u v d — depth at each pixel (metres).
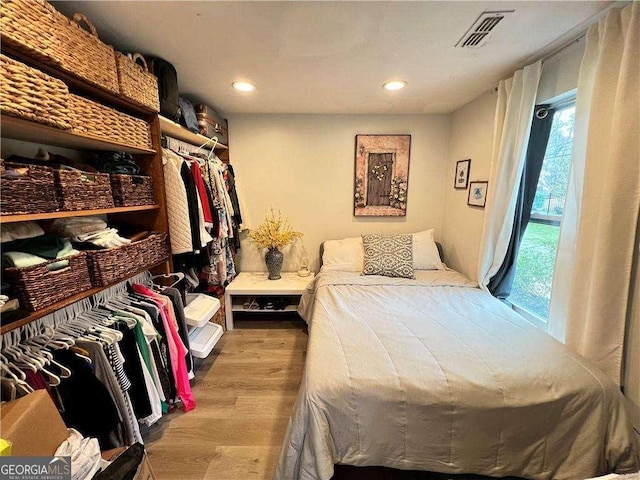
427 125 2.97
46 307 1.02
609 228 1.24
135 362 1.34
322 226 3.18
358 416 1.17
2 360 0.99
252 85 2.09
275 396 1.88
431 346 1.44
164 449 1.49
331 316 1.79
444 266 2.83
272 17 1.26
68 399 1.06
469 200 2.56
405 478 1.33
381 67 1.80
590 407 1.16
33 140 1.25
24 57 0.98
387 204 3.11
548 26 1.36
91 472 0.90
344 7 1.20
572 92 1.59
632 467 1.14
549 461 1.20
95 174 1.25
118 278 1.34
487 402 1.16
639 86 1.14
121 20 1.27
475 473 1.23
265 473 1.37
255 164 3.03
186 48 1.54
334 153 3.03
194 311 2.04
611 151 1.22
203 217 2.01
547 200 1.88
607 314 1.28
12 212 0.90
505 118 1.90
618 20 1.20
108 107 1.36
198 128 2.32
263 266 3.27
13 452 0.77
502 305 1.94
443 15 1.26
